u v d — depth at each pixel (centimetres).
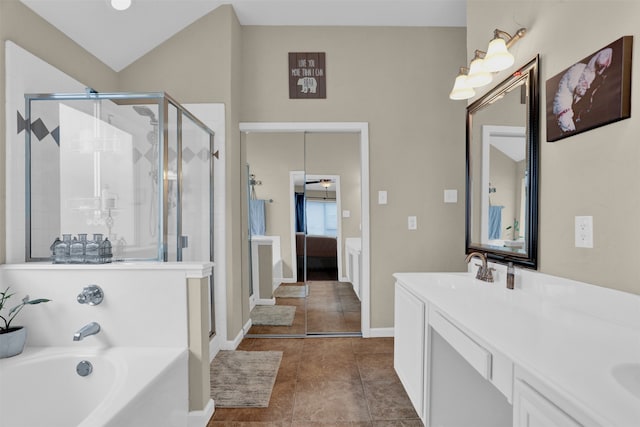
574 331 101
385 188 283
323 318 297
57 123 185
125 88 264
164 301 164
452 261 284
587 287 115
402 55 284
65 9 197
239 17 272
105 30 227
